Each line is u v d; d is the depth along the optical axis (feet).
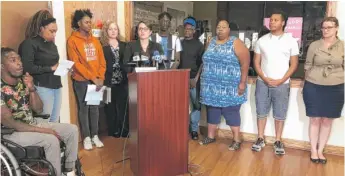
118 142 10.64
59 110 8.77
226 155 9.58
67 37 9.56
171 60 10.12
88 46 9.54
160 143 7.20
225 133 11.39
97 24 10.67
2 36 7.45
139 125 6.82
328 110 8.79
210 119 10.54
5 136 5.91
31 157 5.88
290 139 10.41
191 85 10.73
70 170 6.98
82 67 9.39
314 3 11.51
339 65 8.47
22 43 7.63
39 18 7.88
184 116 7.45
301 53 11.12
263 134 10.43
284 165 8.84
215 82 9.78
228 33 9.50
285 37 9.34
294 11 12.79
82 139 10.30
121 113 10.98
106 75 10.57
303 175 8.18
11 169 5.65
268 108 10.08
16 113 6.39
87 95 9.47
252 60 10.69
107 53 10.46
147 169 7.12
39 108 7.11
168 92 7.09
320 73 8.63
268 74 9.59
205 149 10.11
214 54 9.61
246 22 15.88
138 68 6.95
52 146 6.13
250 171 8.39
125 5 11.87
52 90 8.24
